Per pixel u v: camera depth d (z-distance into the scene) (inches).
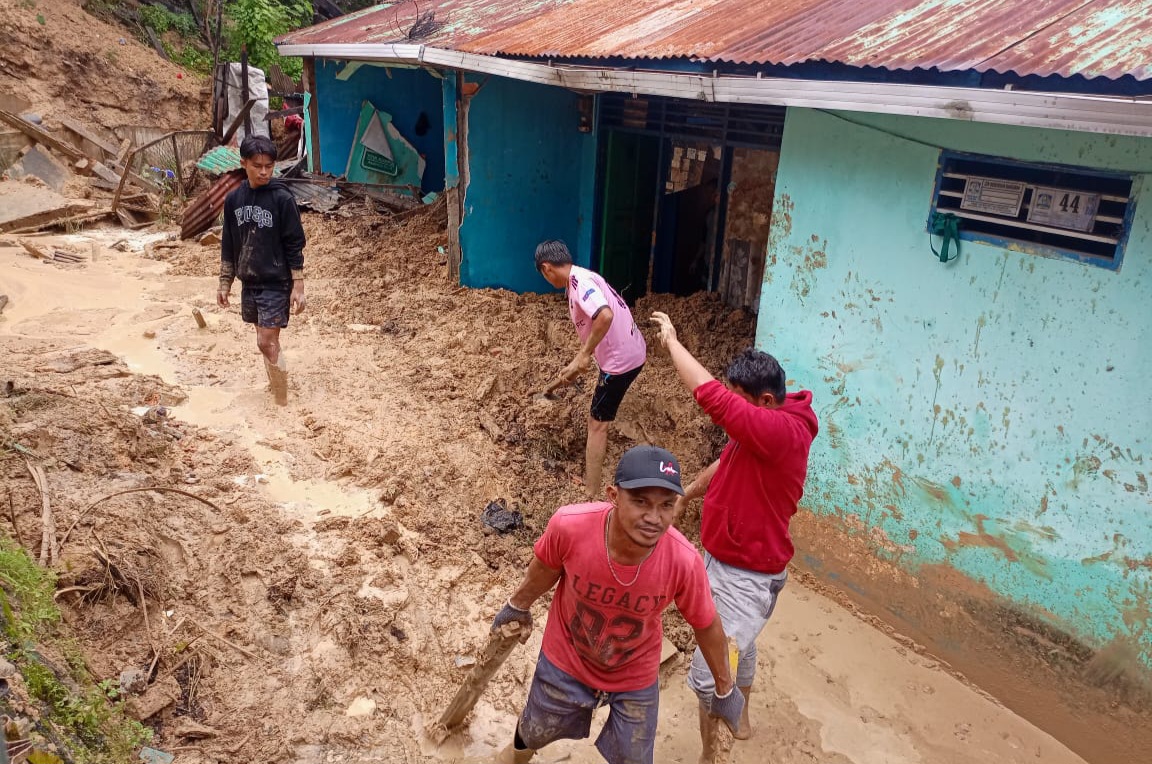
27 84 543.5
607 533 111.5
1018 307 168.6
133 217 459.8
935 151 177.6
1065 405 163.8
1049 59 148.6
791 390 221.3
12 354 248.4
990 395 176.2
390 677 161.8
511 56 280.4
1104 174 151.3
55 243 398.9
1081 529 164.7
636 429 271.0
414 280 363.6
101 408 212.2
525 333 309.1
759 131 312.8
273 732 143.3
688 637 191.2
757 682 186.4
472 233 351.9
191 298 328.5
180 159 569.6
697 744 165.0
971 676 189.6
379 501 208.2
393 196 458.0
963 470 184.1
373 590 178.7
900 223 187.3
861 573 210.7
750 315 318.3
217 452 214.7
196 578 169.3
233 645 157.1
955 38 171.5
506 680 167.5
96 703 125.9
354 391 261.0
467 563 196.9
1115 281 152.6
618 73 228.2
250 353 277.9
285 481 209.9
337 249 394.9
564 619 122.6
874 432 201.8
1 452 181.9
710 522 146.5
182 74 649.6
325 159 507.8
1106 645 163.9
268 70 701.3
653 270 378.6
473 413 260.1
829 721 177.2
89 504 173.0
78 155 523.5
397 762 144.7
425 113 524.4
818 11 224.1
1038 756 171.8
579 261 383.9
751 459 139.9
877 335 197.0
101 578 153.6
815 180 205.0
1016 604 178.2
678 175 358.9
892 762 167.9
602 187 369.7
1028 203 164.2
